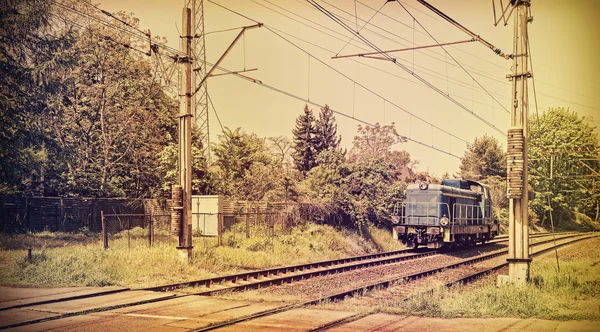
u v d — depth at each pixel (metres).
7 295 14.27
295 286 17.86
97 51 36.22
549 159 52.16
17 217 27.23
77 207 30.34
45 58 30.14
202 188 37.31
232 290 16.36
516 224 16.45
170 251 21.98
